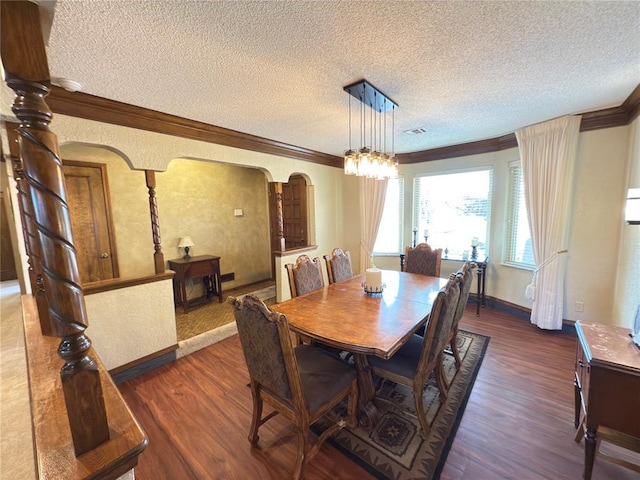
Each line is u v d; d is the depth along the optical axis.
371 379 1.95
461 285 2.00
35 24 0.73
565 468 1.55
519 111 2.70
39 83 0.73
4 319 2.86
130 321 2.50
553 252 3.07
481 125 3.12
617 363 1.30
